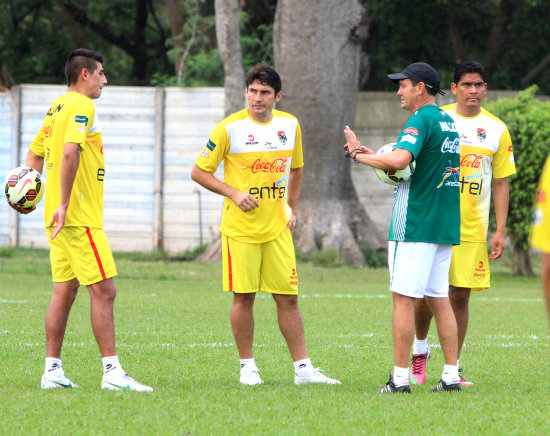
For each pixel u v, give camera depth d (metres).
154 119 79.19
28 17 113.00
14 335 32.56
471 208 25.59
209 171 23.72
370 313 42.31
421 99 22.86
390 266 22.73
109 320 22.42
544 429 18.12
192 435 17.22
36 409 19.28
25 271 63.25
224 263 23.95
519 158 62.75
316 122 72.12
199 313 40.88
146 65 113.81
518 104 64.81
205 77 84.88
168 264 70.81
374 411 19.59
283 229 23.97
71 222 22.17
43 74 109.69
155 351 29.34
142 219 79.62
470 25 106.38
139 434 17.28
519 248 69.25
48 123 23.05
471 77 25.81
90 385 23.16
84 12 107.19
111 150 79.44
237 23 70.75
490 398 21.53
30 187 23.28
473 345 32.38
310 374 23.98
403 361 22.25
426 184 22.33
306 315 41.16
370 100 82.38
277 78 23.72
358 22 72.62
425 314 24.70
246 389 22.47
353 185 77.12
